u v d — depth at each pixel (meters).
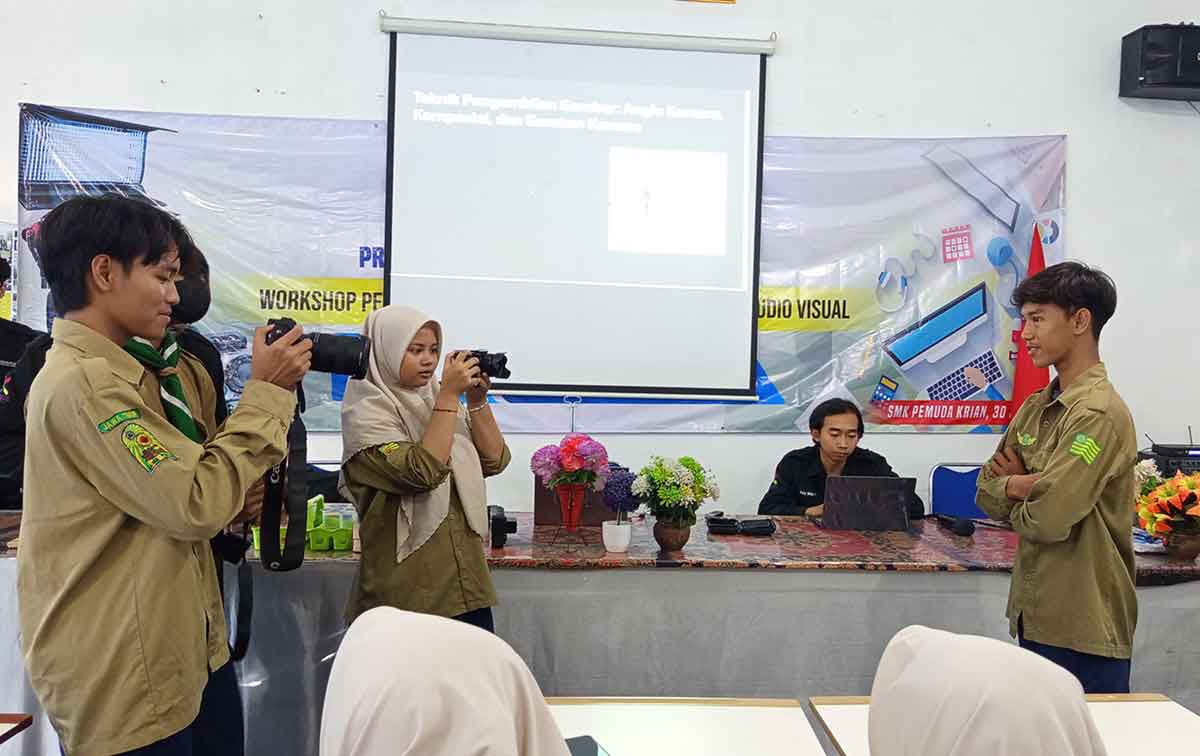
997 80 4.09
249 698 2.35
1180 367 4.21
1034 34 4.09
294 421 1.81
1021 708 0.80
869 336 4.10
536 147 3.95
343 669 0.75
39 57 3.75
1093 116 4.12
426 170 3.90
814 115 4.05
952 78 4.08
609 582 2.45
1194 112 4.15
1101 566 2.04
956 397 4.13
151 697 1.37
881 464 3.40
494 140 3.93
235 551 1.79
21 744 2.09
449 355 2.17
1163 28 3.91
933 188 4.08
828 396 4.11
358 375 1.98
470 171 3.92
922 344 4.11
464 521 2.13
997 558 2.52
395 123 3.88
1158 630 2.50
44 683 1.37
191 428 1.54
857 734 1.46
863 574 2.48
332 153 3.88
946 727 0.83
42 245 1.38
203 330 3.87
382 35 3.88
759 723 1.51
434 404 2.15
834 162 4.05
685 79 3.98
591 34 3.91
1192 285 4.20
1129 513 2.08
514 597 2.44
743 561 2.44
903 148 4.06
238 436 1.48
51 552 1.36
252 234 3.87
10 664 2.09
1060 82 4.11
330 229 3.90
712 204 4.02
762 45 3.97
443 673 0.72
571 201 3.97
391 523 2.07
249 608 1.80
